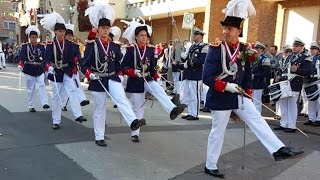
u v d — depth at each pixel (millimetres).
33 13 32562
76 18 25719
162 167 5438
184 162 5699
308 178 5270
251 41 14234
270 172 5453
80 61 7449
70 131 7242
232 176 5230
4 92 12148
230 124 8523
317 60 8867
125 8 22219
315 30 13266
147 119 8750
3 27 57656
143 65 6527
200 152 6238
